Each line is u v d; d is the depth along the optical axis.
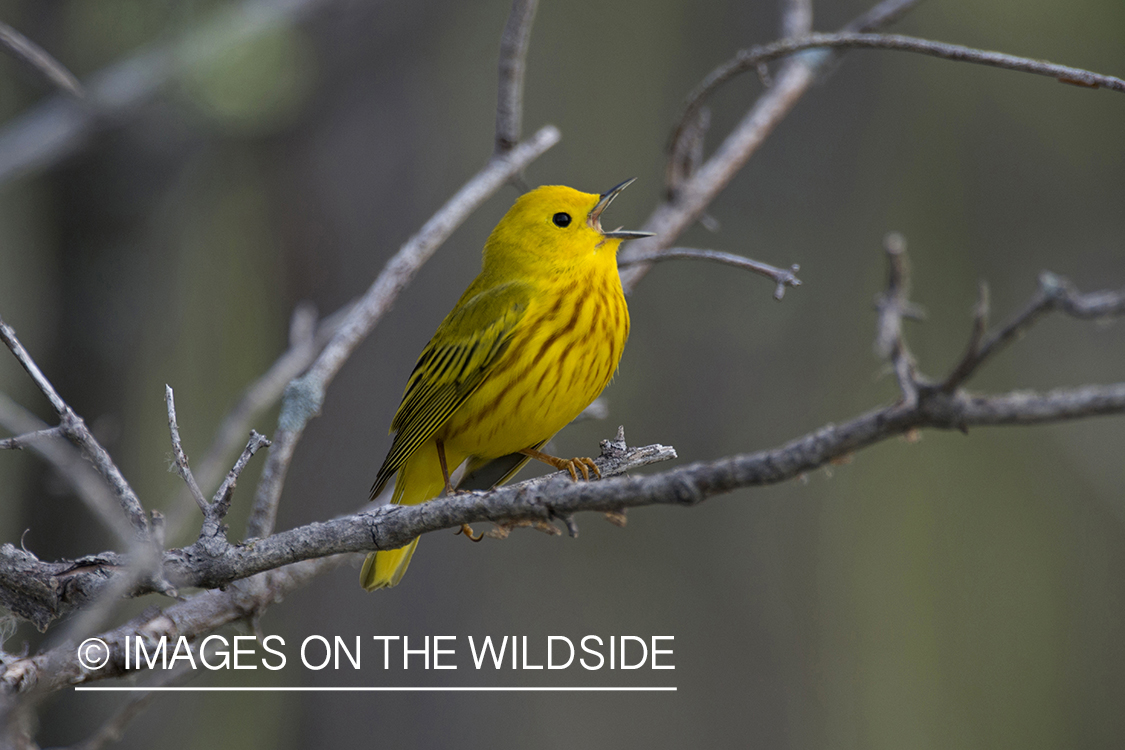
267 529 6.06
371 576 7.01
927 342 16.25
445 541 12.12
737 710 12.76
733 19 13.84
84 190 11.22
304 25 12.30
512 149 7.73
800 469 3.39
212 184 14.34
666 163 8.46
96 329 11.32
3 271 14.95
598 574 13.08
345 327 6.70
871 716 14.15
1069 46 15.94
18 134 11.02
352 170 12.39
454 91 14.73
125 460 11.48
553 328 7.79
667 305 13.30
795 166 13.22
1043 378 16.50
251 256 16.56
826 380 13.04
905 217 15.45
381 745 11.73
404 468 8.28
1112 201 16.50
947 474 16.81
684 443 13.10
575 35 16.81
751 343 13.13
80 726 10.68
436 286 12.27
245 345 16.91
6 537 12.91
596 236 8.06
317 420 11.95
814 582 13.16
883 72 13.54
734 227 13.27
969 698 16.17
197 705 13.58
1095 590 17.33
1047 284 3.05
